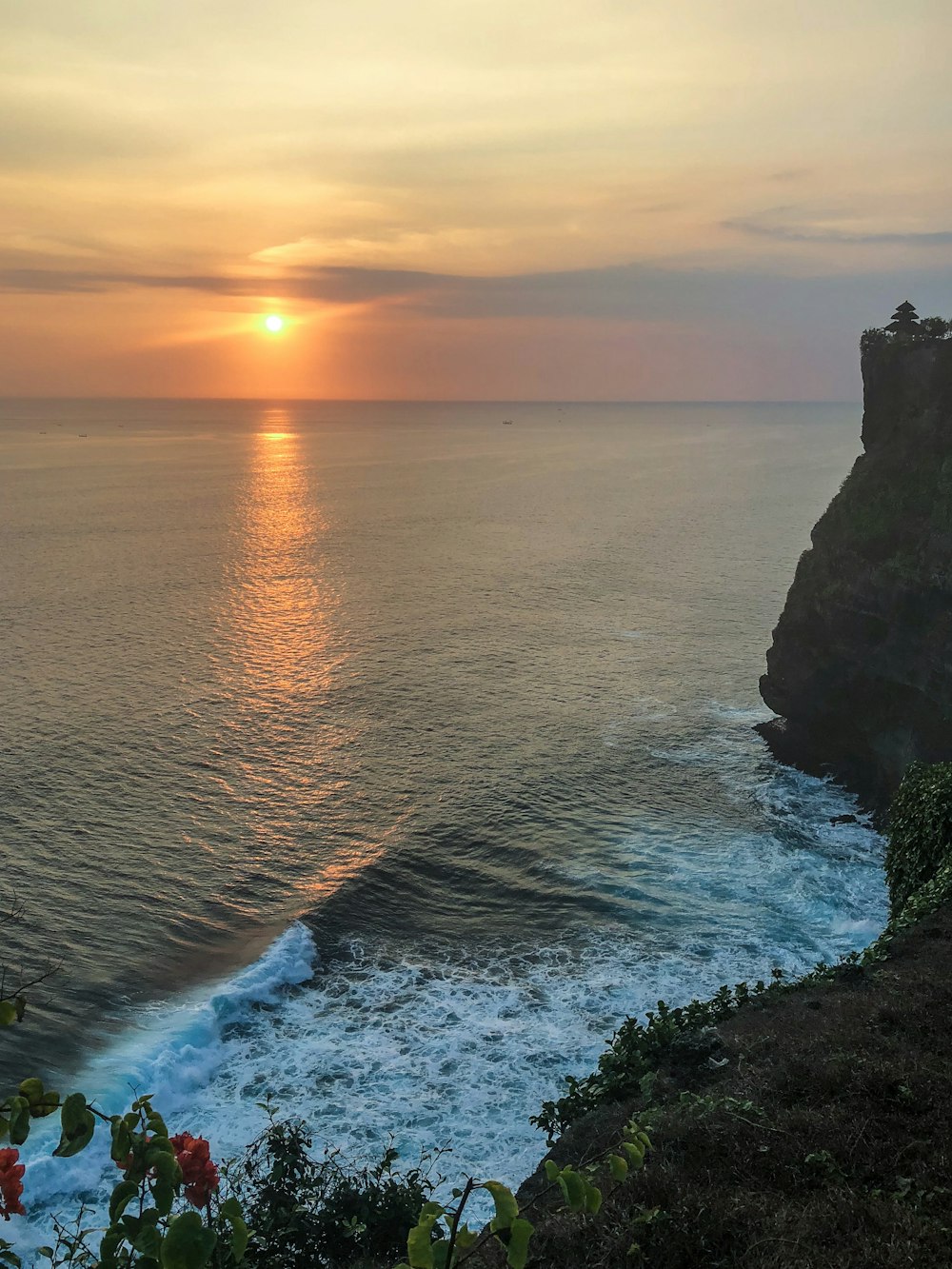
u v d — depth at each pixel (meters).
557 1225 11.38
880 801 44.06
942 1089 13.88
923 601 43.81
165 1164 4.35
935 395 48.53
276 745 48.78
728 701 58.50
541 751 49.31
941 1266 9.85
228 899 34.19
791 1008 18.66
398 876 36.31
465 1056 25.91
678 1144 12.99
